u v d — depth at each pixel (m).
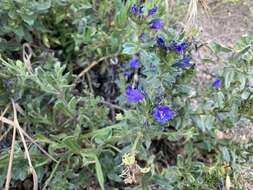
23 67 0.30
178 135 0.30
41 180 0.32
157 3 0.32
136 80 0.34
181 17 0.39
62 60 0.38
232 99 0.30
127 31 0.34
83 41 0.35
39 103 0.32
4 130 0.33
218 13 0.42
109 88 0.37
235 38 0.41
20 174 0.30
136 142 0.28
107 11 0.37
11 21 0.33
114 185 0.33
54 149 0.31
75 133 0.31
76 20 0.36
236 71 0.30
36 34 0.36
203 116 0.31
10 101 0.32
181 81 0.30
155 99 0.28
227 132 0.35
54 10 0.36
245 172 0.32
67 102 0.32
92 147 0.31
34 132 0.33
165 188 0.30
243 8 0.43
